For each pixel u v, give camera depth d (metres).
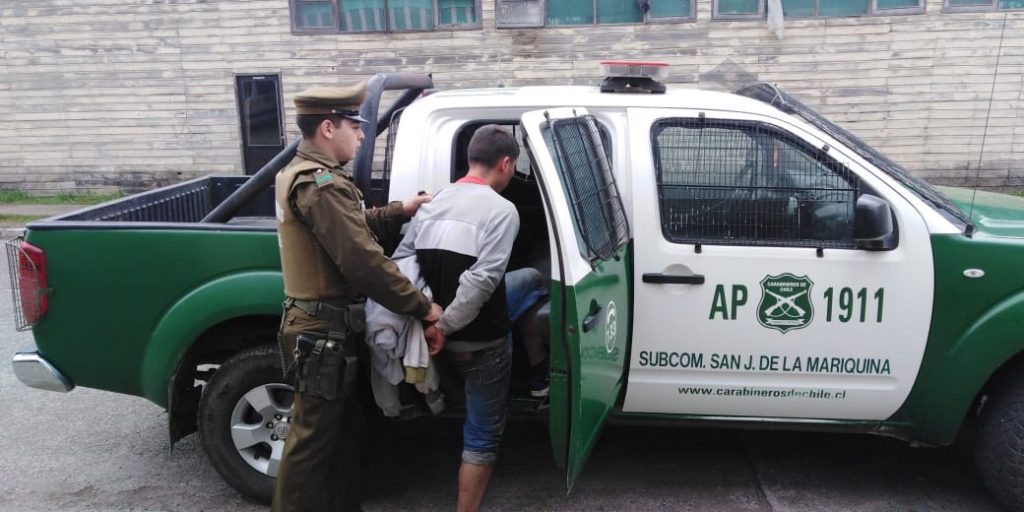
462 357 3.13
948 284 3.31
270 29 11.76
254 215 5.24
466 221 3.03
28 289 3.55
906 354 3.39
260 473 3.68
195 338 3.55
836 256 3.37
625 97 3.57
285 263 3.03
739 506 3.66
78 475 4.05
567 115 3.15
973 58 10.82
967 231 3.33
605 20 11.27
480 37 11.48
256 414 3.70
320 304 2.97
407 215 3.34
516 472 3.99
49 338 3.58
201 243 3.50
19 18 11.98
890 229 3.18
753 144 3.45
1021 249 3.26
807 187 3.43
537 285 3.63
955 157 11.16
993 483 3.45
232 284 3.50
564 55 11.41
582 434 2.87
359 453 3.44
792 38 11.02
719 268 3.42
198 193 5.09
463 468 3.23
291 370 3.02
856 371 3.44
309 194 2.85
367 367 3.52
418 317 3.00
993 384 3.45
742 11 11.05
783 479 3.91
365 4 11.57
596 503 3.70
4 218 10.77
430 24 11.54
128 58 12.02
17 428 4.59
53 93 12.20
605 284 3.06
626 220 3.41
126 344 3.58
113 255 3.52
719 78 5.27
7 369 5.50
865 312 3.38
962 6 10.68
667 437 4.37
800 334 3.43
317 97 2.88
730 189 3.45
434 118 3.61
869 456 4.14
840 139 3.56
